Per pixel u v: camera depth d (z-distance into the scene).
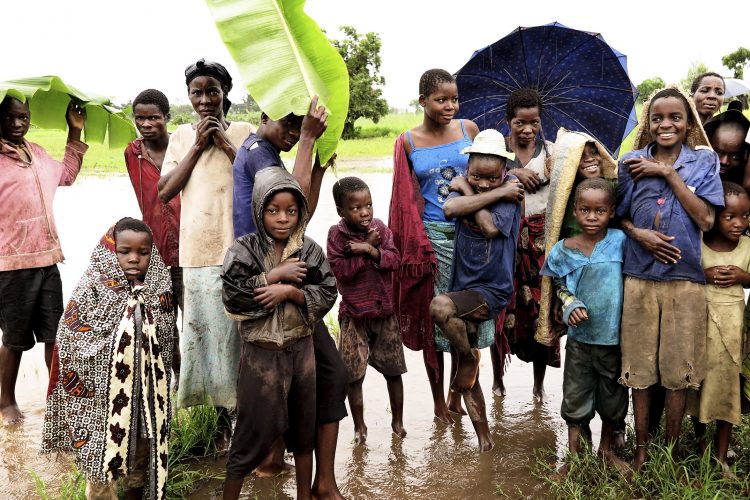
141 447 3.35
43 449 3.36
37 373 5.62
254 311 3.13
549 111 5.39
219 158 4.14
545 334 4.18
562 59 5.12
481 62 5.17
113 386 3.13
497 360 4.98
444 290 4.54
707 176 3.62
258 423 3.20
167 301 3.41
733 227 3.64
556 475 3.76
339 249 4.21
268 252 3.26
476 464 4.00
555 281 4.02
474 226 3.98
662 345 3.67
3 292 4.67
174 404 4.71
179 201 4.93
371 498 3.65
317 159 3.80
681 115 3.67
